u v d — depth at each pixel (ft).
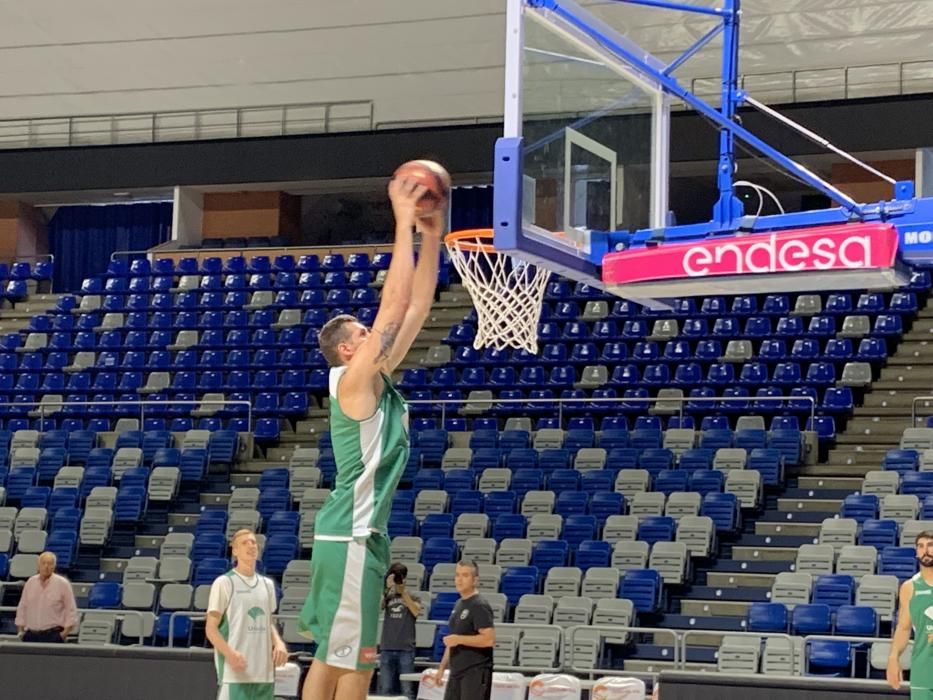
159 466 58.90
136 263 74.64
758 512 50.03
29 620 42.91
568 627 39.27
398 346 13.30
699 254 22.77
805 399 56.24
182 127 75.72
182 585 48.91
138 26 75.61
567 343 63.05
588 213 24.06
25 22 77.05
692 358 59.93
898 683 29.09
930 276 60.59
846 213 22.93
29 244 79.97
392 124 72.84
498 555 48.08
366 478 12.78
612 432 55.36
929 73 63.72
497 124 68.44
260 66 74.54
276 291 71.05
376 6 73.00
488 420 59.52
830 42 65.05
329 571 12.75
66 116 76.89
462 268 27.73
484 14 71.41
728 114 25.40
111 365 68.80
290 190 76.59
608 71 24.90
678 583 45.91
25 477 59.41
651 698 38.11
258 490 55.57
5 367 70.64
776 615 41.86
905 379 56.39
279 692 37.91
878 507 47.09
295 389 65.10
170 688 37.65
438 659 44.16
